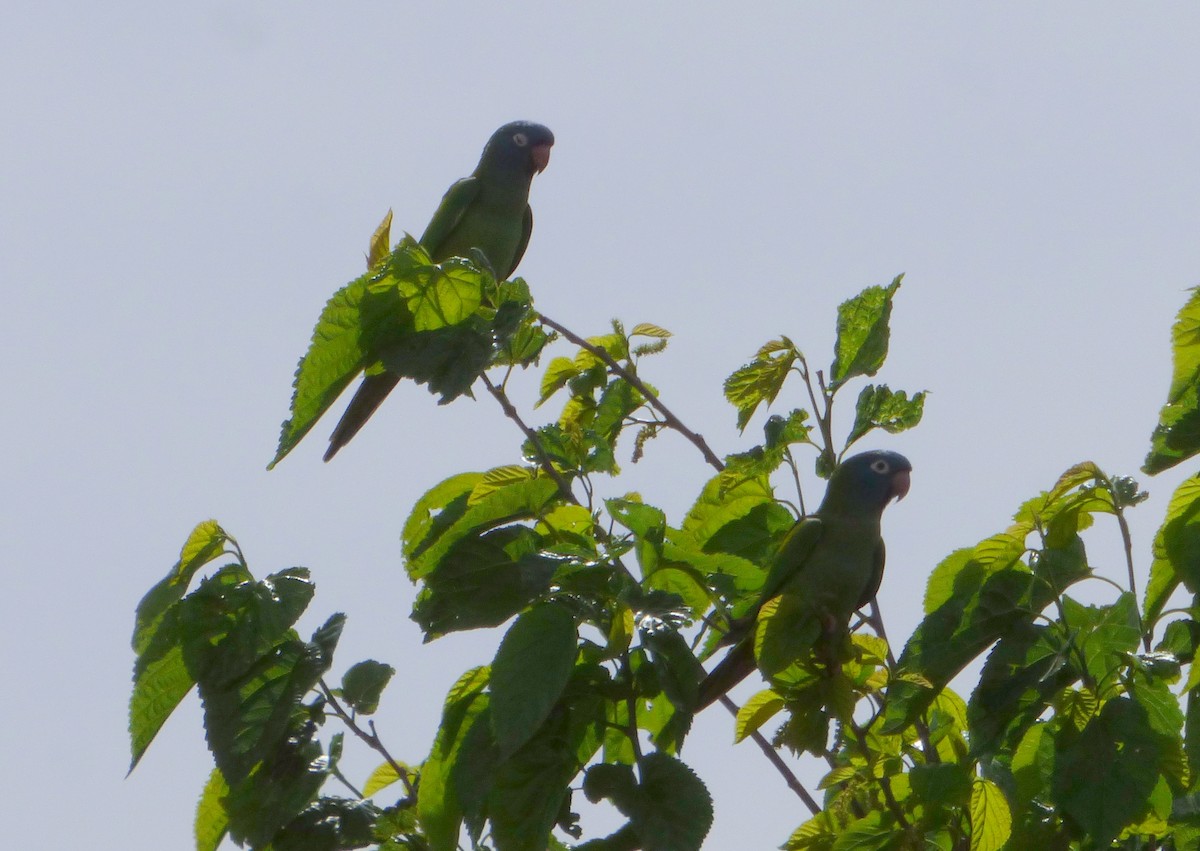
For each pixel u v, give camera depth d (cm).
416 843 739
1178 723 715
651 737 738
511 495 770
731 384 945
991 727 739
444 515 843
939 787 746
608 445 894
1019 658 750
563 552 704
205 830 728
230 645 693
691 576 726
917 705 771
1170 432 778
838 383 933
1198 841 776
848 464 990
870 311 938
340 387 786
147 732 707
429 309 785
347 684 739
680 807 666
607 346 1016
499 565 710
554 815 676
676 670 674
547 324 943
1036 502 791
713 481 948
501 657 648
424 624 704
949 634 772
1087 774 702
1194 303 775
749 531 961
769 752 848
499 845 675
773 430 919
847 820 784
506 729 632
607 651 695
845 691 765
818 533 943
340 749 730
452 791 712
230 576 713
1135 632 735
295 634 716
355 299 771
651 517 711
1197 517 725
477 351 773
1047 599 767
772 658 771
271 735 684
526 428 827
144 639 711
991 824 758
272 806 716
